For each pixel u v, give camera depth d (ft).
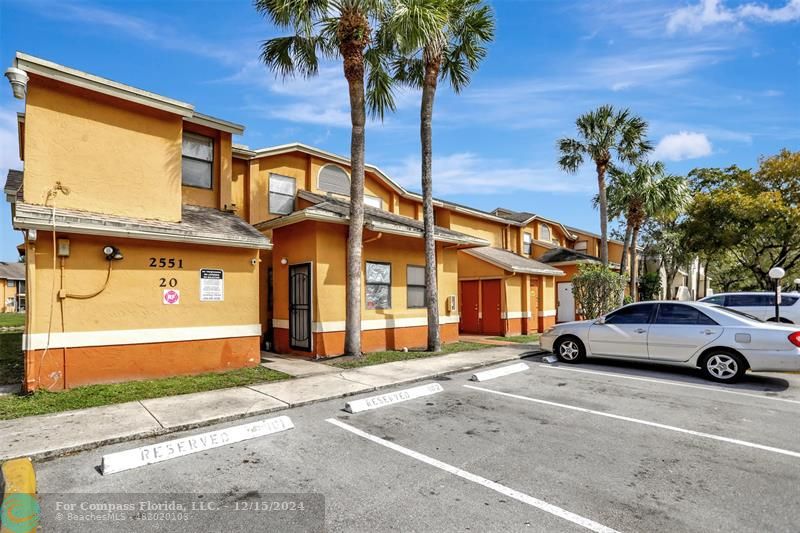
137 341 25.72
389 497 12.25
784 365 25.54
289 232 38.01
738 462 14.78
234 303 29.96
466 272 62.03
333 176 48.78
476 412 20.77
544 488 12.80
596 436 17.40
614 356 31.91
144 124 29.04
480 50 41.11
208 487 12.89
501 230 75.36
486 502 11.95
